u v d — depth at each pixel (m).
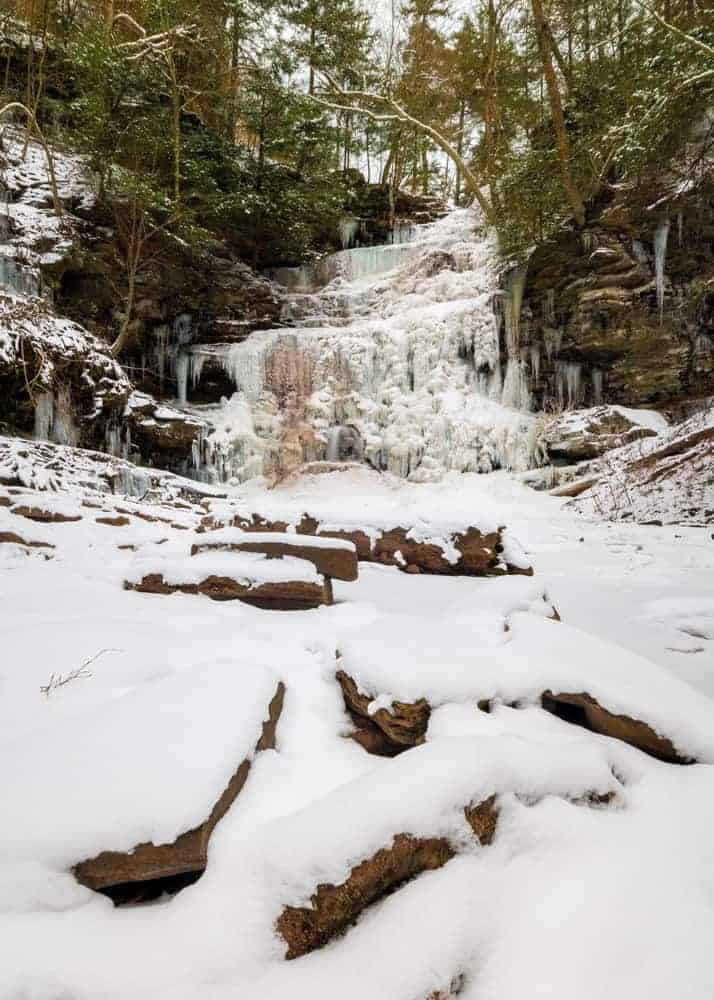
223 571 3.05
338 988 0.89
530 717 1.60
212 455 12.81
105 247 13.48
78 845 1.02
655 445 10.88
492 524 4.11
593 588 4.21
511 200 13.84
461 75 19.23
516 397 14.25
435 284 16.59
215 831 1.15
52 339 9.47
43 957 0.86
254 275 17.92
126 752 1.25
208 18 14.88
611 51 12.60
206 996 0.86
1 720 1.50
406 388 14.02
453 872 1.09
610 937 0.95
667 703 1.60
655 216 12.54
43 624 2.28
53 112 14.25
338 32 18.31
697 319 12.60
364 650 1.83
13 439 8.05
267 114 18.02
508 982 0.90
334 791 1.20
